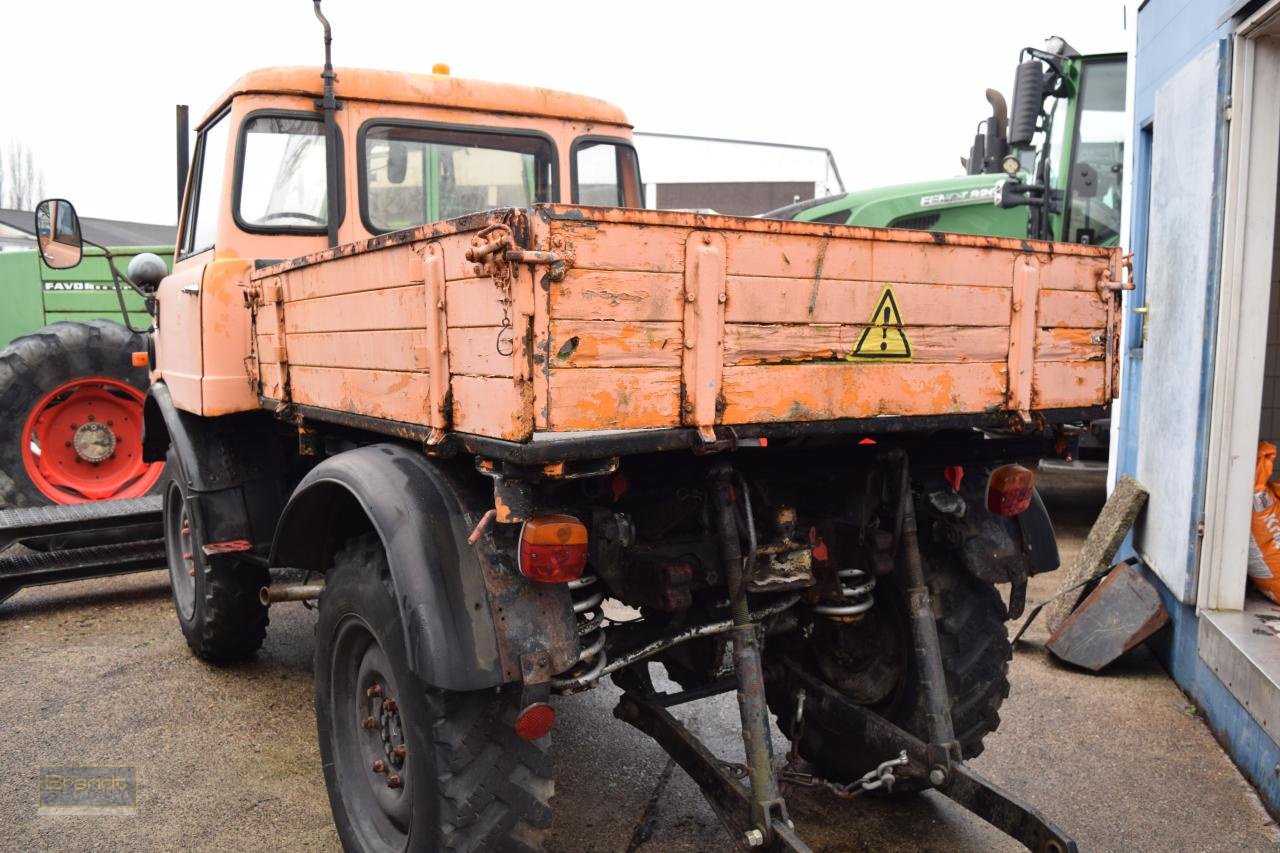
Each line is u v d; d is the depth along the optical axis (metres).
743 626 2.33
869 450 2.68
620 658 2.44
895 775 2.72
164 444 5.08
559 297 1.85
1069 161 7.17
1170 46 4.55
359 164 4.02
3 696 4.02
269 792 3.22
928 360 2.38
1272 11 3.34
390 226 4.09
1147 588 4.23
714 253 2.01
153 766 3.39
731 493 2.32
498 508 2.01
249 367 3.62
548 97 4.35
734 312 2.07
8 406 6.24
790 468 2.63
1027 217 7.68
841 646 3.19
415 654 2.10
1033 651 4.54
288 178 3.95
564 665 2.12
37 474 6.44
